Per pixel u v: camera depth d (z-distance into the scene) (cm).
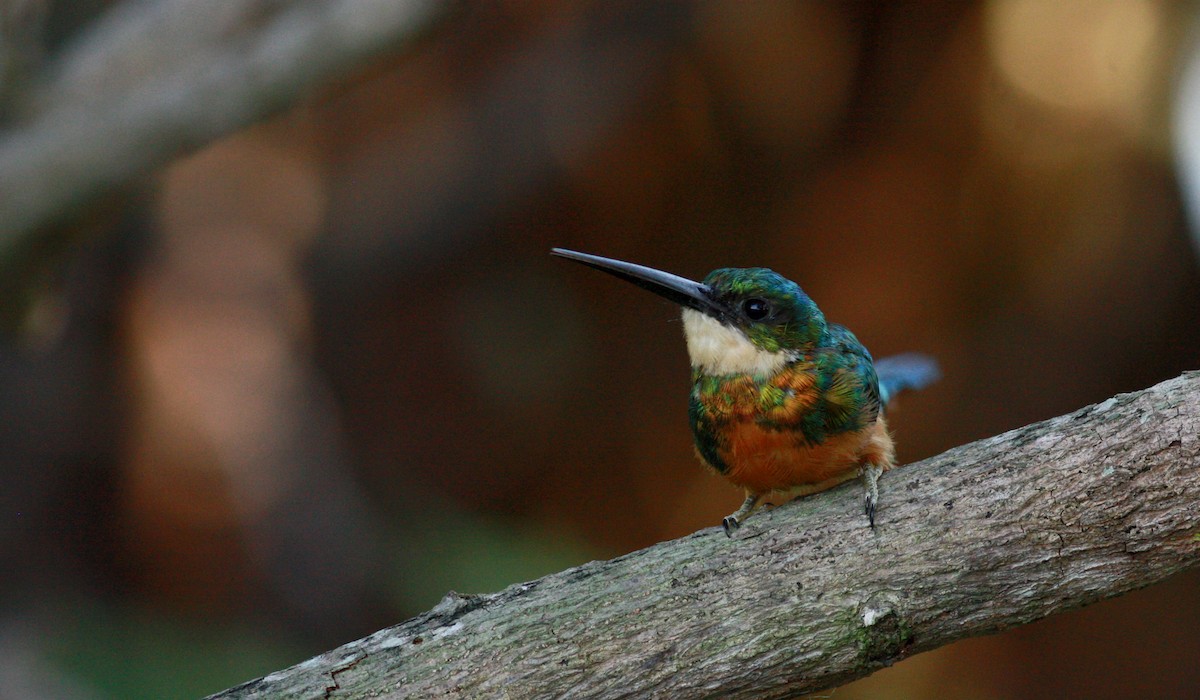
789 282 545
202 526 1175
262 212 1373
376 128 1360
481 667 428
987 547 430
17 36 794
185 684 962
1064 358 1327
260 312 1321
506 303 1371
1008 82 1274
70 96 813
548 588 445
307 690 426
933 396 1344
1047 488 431
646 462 1384
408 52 804
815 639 428
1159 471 422
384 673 428
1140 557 423
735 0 1251
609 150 1310
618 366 1390
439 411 1363
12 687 894
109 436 1189
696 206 1342
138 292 1273
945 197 1318
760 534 449
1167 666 1288
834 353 533
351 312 1357
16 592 1084
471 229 1331
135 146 785
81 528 1153
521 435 1373
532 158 1312
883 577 432
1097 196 1288
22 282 830
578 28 1285
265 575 1165
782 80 1288
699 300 551
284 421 1252
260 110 795
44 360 1167
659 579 441
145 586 1153
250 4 810
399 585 1156
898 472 457
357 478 1308
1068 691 1293
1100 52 1257
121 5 1078
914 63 1275
